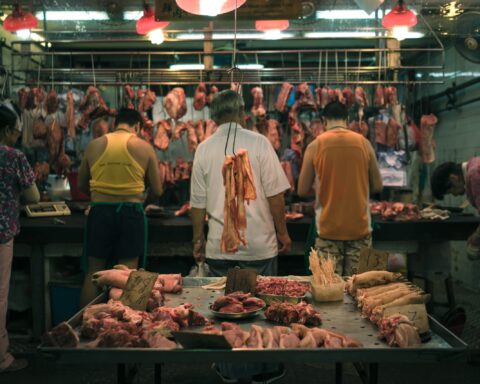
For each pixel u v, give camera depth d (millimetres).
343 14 5582
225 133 3342
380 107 5738
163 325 2002
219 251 3303
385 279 2512
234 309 2225
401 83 5465
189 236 4449
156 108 6582
